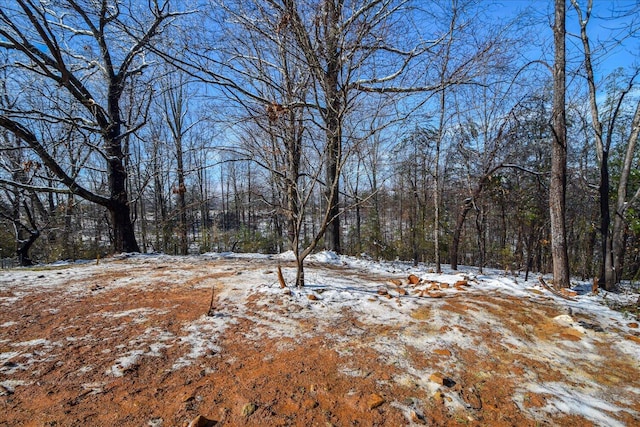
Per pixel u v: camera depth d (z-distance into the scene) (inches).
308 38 155.0
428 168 418.0
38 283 214.1
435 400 90.0
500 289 201.5
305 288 184.5
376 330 133.9
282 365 106.3
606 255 260.1
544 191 364.8
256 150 185.5
